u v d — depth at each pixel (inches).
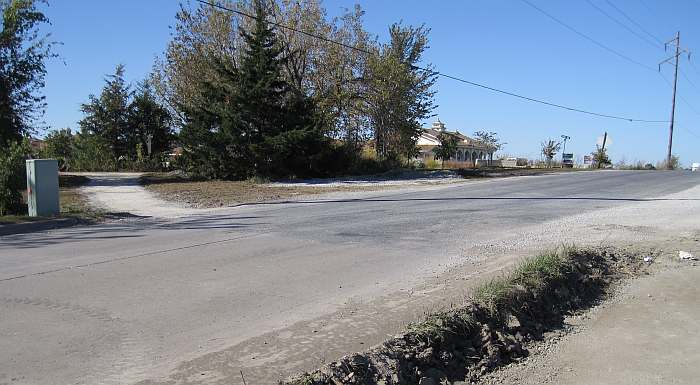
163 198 809.5
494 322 220.5
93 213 592.4
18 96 1111.6
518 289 242.1
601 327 238.7
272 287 270.7
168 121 1910.7
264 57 1206.3
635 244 396.8
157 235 443.2
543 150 2492.6
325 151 1272.1
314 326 210.7
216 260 335.3
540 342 221.1
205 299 248.1
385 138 1558.8
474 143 3191.4
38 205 550.6
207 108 1243.8
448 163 2295.8
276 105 1227.2
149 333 202.7
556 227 477.4
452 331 201.8
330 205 685.3
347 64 1515.7
